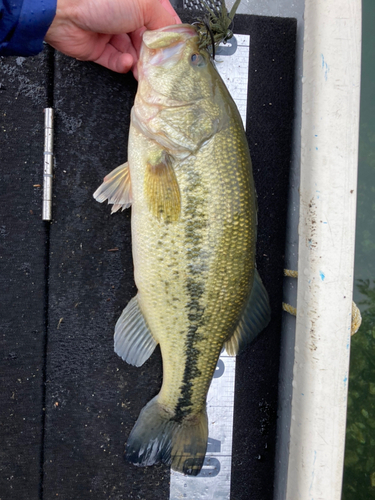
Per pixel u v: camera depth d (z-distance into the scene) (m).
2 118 0.45
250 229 0.41
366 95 0.56
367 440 0.58
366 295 0.58
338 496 0.37
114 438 0.46
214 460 0.47
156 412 0.45
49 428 0.46
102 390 0.46
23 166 0.45
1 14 0.37
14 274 0.46
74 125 0.46
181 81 0.40
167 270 0.40
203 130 0.40
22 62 0.45
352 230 0.36
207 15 0.45
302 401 0.37
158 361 0.47
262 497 0.47
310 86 0.36
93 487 0.46
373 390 0.58
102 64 0.45
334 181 0.36
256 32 0.46
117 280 0.47
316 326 0.36
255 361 0.48
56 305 0.46
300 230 0.38
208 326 0.42
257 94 0.46
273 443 0.48
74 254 0.46
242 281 0.41
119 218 0.47
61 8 0.39
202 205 0.39
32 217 0.46
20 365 0.46
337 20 0.36
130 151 0.41
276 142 0.47
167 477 0.46
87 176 0.46
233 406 0.47
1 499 0.45
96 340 0.46
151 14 0.41
